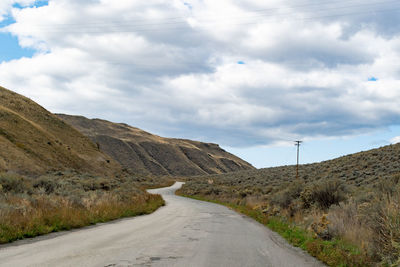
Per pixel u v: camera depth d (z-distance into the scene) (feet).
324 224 33.68
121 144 612.70
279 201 69.51
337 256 23.73
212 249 27.30
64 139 253.44
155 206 86.84
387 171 118.42
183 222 51.39
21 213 37.81
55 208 46.34
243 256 24.75
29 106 269.64
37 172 159.53
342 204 42.01
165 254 23.84
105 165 262.06
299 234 36.65
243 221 57.16
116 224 46.60
